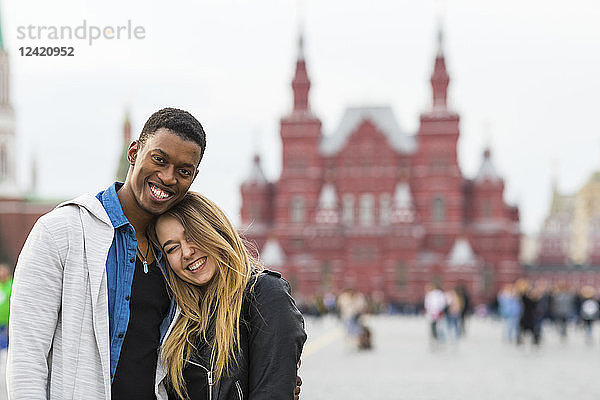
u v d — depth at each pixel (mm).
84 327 3988
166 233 4297
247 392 4145
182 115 4270
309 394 16078
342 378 19531
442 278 97500
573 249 179125
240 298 4176
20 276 3961
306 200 99688
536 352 29500
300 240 99500
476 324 63875
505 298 37188
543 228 166875
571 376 20031
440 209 99375
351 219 99500
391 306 96875
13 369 3809
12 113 109812
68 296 3990
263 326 4117
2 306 17656
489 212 102312
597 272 133375
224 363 4098
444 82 100688
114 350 4059
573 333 45406
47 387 3973
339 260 98250
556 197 178125
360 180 99562
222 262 4246
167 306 4305
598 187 174375
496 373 20953
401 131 103438
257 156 105688
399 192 99250
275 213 104188
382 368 22547
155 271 4324
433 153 99562
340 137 103688
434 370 21891
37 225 4062
